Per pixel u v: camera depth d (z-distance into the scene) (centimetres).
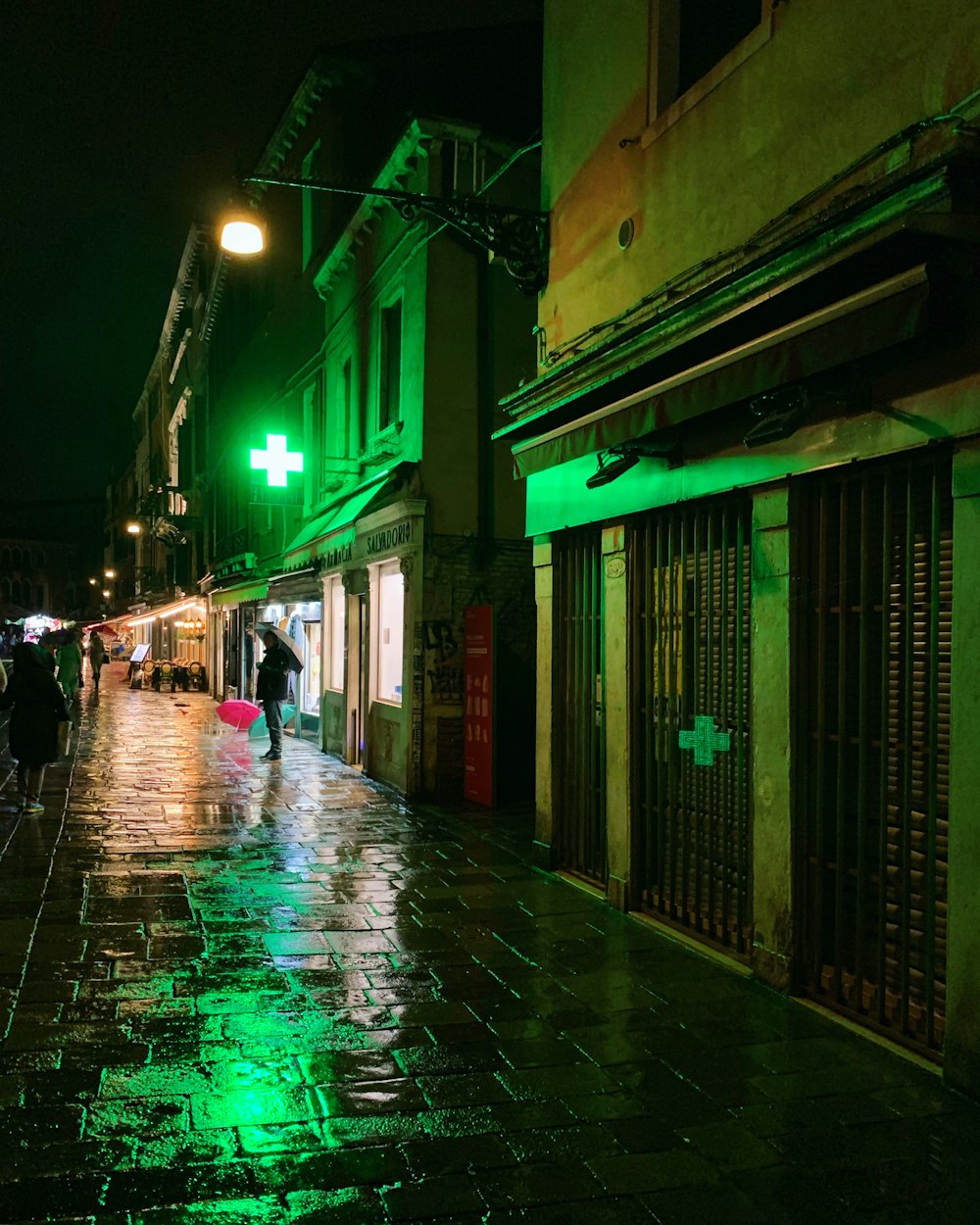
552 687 791
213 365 2747
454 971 546
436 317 1120
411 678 1109
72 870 751
